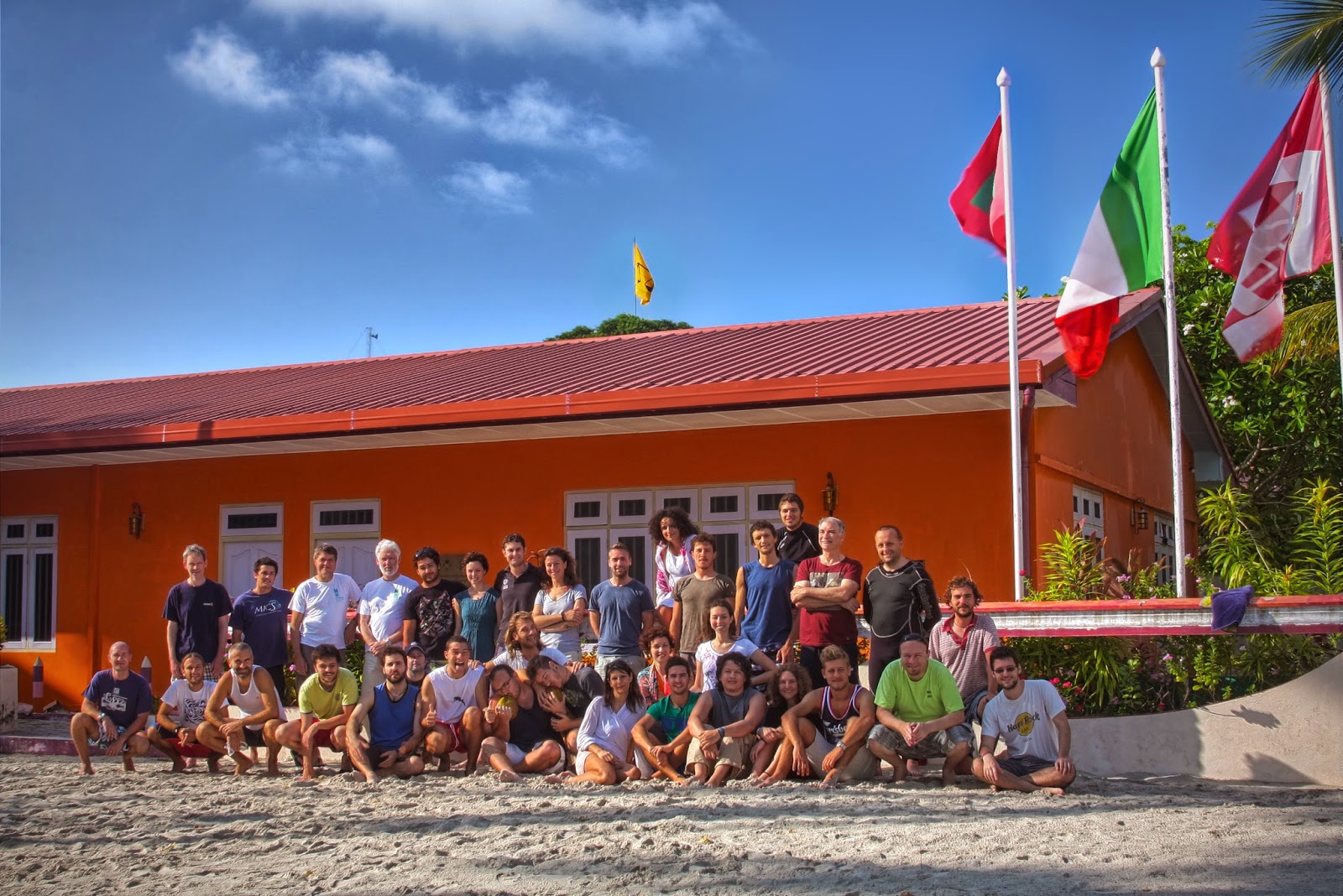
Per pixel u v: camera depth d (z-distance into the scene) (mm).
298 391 16344
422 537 14156
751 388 11625
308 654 10984
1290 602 8453
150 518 15367
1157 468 17047
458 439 13797
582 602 9953
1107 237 10164
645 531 13227
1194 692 8922
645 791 8414
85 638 15484
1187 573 9633
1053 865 5812
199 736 10102
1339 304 9914
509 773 9133
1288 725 8453
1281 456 19609
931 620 8852
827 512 12383
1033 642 9180
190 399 17031
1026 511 11469
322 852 6742
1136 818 6945
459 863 6270
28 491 16016
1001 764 8227
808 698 8664
